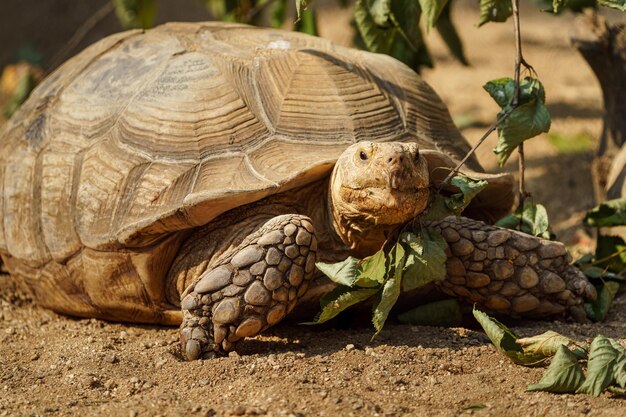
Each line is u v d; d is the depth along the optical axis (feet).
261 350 17.39
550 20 61.93
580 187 31.78
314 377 15.70
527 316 19.36
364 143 16.74
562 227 28.84
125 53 21.56
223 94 19.25
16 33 53.98
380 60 21.39
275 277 16.71
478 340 17.67
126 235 18.11
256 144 18.49
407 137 19.44
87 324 20.58
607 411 14.05
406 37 22.84
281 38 21.36
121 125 19.67
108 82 20.89
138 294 19.02
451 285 18.90
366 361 16.29
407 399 14.82
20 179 21.18
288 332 18.57
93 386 16.06
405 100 20.26
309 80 19.61
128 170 18.84
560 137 36.27
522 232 19.40
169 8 56.75
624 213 21.30
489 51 53.88
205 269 18.38
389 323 19.36
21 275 21.35
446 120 21.08
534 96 18.10
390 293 16.63
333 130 18.80
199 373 16.05
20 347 18.85
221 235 18.37
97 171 19.38
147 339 19.07
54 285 20.49
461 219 19.04
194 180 18.11
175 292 18.98
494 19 20.13
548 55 52.31
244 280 16.76
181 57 20.38
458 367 16.19
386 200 16.21
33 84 36.40
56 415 14.79
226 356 16.96
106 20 54.54
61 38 53.57
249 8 31.07
